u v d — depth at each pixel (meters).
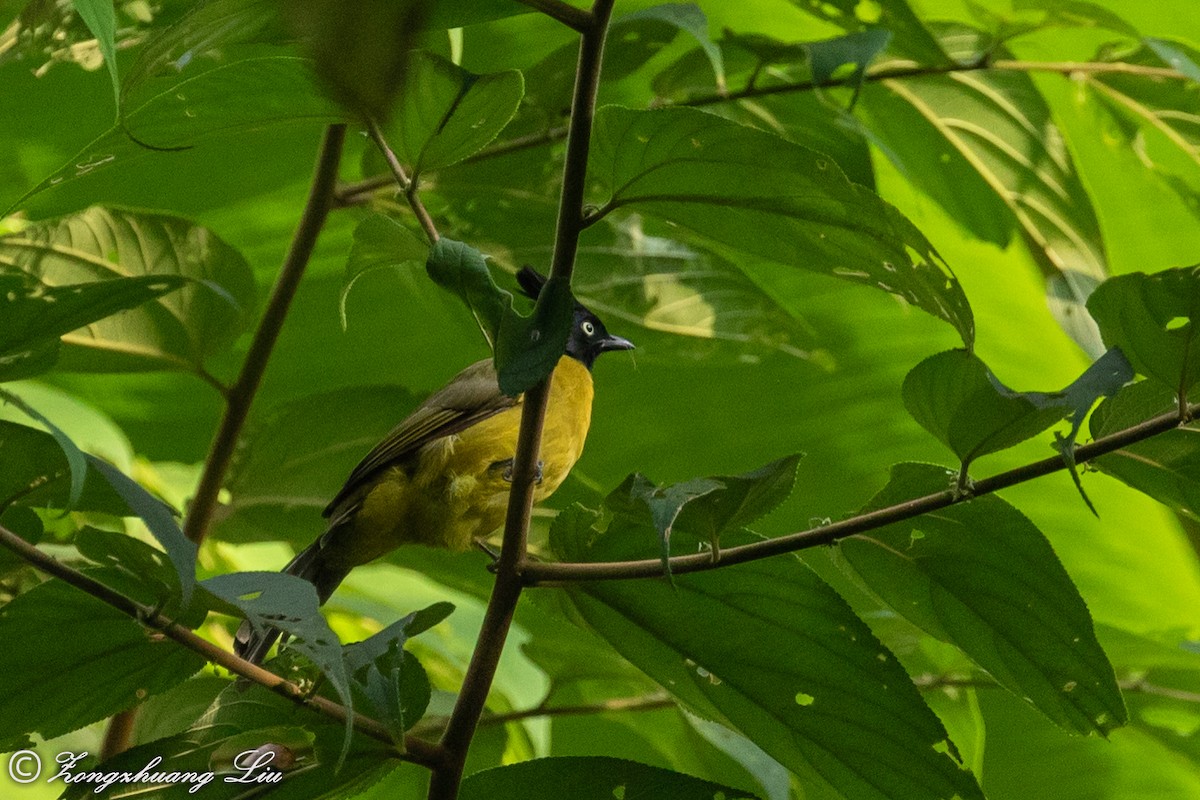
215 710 4.54
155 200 10.30
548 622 8.30
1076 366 10.85
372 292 10.77
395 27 2.30
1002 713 10.22
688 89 7.38
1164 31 9.15
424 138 4.54
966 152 8.20
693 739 7.26
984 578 4.80
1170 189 8.64
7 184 9.84
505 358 3.81
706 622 4.87
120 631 4.34
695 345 8.06
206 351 6.99
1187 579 10.85
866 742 4.89
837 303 10.78
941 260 4.38
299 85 4.48
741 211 4.55
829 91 7.45
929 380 4.43
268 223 10.68
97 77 9.30
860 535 4.83
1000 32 7.32
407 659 4.60
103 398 10.55
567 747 9.21
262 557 10.44
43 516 6.61
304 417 7.39
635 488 4.18
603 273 7.83
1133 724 8.22
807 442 10.92
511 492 4.59
